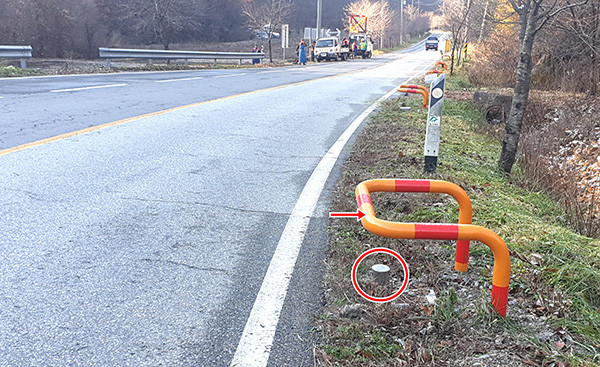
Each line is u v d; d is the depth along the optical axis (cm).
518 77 716
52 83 1440
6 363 260
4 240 405
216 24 6322
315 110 1208
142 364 266
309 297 341
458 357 273
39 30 3288
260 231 454
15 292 329
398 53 7031
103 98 1187
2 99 1088
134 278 357
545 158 925
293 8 8250
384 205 520
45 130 809
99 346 279
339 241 429
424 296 340
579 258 401
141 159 674
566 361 265
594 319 313
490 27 2033
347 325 304
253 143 811
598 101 1325
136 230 441
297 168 674
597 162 942
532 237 445
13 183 543
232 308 325
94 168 619
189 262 387
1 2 3130
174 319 309
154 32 4688
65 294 331
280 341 290
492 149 928
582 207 632
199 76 1986
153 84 1552
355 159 730
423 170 651
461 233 272
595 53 1543
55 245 402
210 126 927
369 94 1622
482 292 336
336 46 4381
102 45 3934
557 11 682
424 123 1031
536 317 315
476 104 1373
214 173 630
